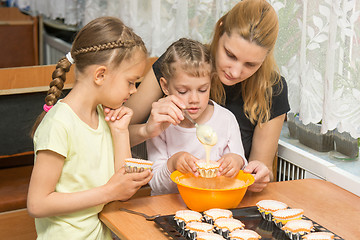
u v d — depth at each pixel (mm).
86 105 1317
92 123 1343
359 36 1459
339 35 1479
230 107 1648
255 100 1600
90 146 1314
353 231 1239
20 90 1950
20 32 3645
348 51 1477
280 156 1798
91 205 1254
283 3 1653
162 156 1562
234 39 1373
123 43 1272
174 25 2137
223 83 1504
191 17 2049
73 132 1274
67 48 3168
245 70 1426
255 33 1352
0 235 1908
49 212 1236
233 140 1575
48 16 3270
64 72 1369
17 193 1967
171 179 1354
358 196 1454
